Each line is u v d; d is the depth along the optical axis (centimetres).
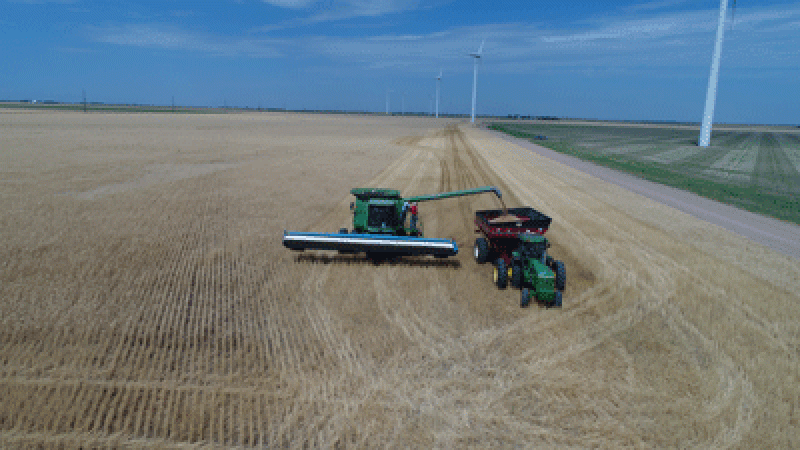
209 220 1936
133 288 1208
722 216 2308
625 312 1143
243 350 927
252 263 1438
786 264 1559
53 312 1042
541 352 948
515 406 782
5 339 920
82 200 2181
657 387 837
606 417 757
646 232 1941
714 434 718
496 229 1386
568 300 1214
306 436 702
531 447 691
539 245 1235
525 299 1145
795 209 2533
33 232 1628
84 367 845
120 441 675
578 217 2200
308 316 1085
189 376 835
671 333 1041
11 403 743
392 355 924
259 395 793
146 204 2172
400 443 692
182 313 1079
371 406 771
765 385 840
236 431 708
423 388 824
